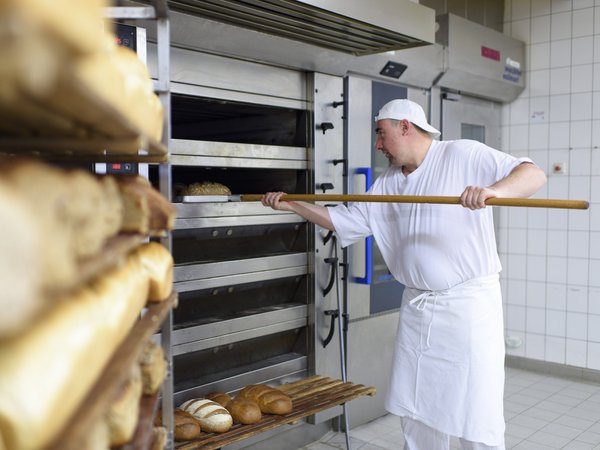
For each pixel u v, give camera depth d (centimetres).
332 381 304
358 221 294
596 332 462
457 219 261
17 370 67
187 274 275
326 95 336
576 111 465
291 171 339
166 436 165
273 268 314
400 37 297
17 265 57
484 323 263
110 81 87
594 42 454
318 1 248
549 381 462
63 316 81
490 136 485
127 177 135
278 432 321
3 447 66
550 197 480
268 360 329
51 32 58
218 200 287
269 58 301
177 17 247
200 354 293
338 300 328
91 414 78
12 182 66
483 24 488
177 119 353
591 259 462
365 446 339
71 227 75
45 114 77
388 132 271
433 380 271
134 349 107
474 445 269
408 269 274
